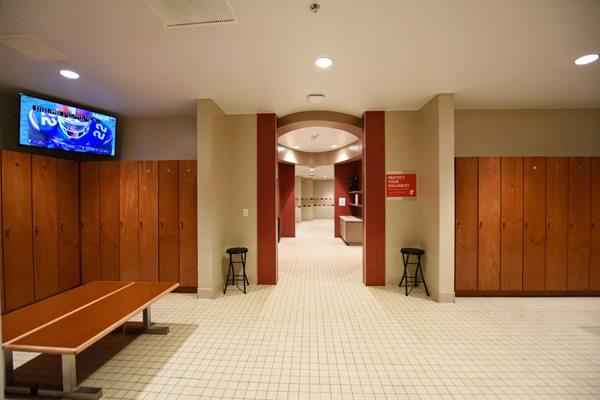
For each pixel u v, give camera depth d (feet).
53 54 8.91
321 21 7.29
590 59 9.31
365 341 9.24
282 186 32.76
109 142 14.62
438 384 7.22
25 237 12.00
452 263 12.42
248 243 15.14
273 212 15.07
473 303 12.44
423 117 14.01
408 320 10.76
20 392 6.89
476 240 13.24
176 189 14.03
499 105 13.87
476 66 9.83
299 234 35.68
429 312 11.48
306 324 10.43
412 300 12.76
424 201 13.91
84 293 9.12
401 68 9.98
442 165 12.34
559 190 13.25
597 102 13.47
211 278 13.05
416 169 14.69
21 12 6.82
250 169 15.15
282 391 6.96
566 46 8.52
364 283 15.03
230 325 10.36
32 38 7.98
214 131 13.41
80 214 14.51
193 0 6.42
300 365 7.98
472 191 13.21
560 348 8.86
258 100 13.16
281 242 29.32
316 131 21.31
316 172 45.98
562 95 12.59
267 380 7.36
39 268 12.53
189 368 7.85
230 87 11.63
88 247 14.47
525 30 7.70
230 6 6.64
